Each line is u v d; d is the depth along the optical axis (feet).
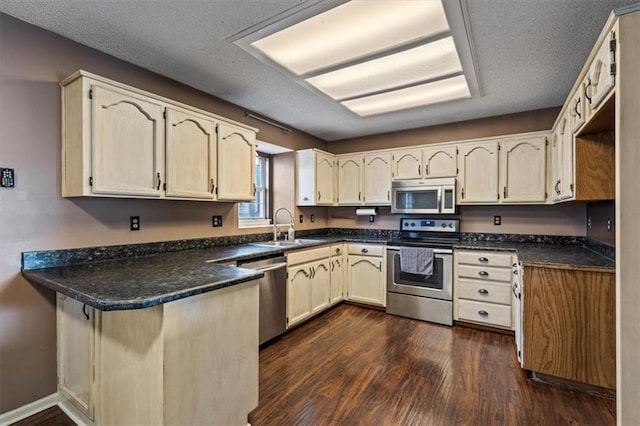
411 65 7.73
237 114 10.64
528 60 7.43
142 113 6.80
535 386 6.90
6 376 5.79
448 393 6.63
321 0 5.38
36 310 6.13
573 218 10.63
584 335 6.69
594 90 5.27
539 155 10.30
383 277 12.13
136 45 6.84
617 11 4.00
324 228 15.72
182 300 4.64
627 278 3.90
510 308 9.75
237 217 10.75
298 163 13.60
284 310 9.69
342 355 8.44
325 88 9.18
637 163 3.88
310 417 5.90
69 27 6.17
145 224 7.96
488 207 12.06
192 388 4.77
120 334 4.96
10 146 5.81
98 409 5.41
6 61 5.78
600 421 5.75
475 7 5.53
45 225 6.23
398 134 13.96
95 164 6.04
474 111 11.19
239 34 6.43
